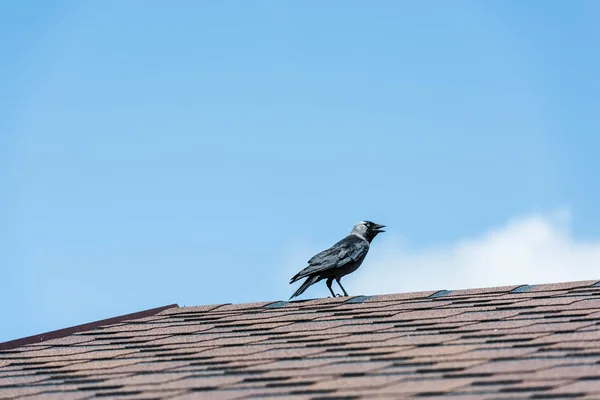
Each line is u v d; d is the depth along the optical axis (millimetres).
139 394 11609
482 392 9914
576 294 16641
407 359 12258
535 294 17109
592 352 11469
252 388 11344
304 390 10859
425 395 10031
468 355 12055
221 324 17562
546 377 10320
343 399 10211
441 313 16188
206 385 11805
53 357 15656
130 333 17625
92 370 13938
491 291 18062
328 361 12703
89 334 17984
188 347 15289
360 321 16344
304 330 15938
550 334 13008
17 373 14414
